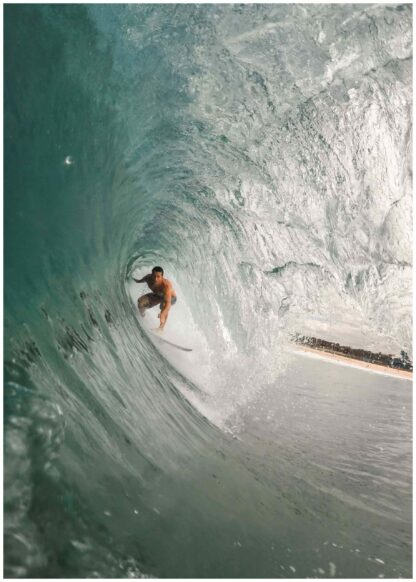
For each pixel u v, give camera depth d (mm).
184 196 5832
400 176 6672
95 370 2871
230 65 4383
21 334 2213
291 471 3787
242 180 5828
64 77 3113
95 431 2340
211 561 2072
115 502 2027
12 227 2488
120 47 3650
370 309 9281
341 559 2594
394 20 4730
